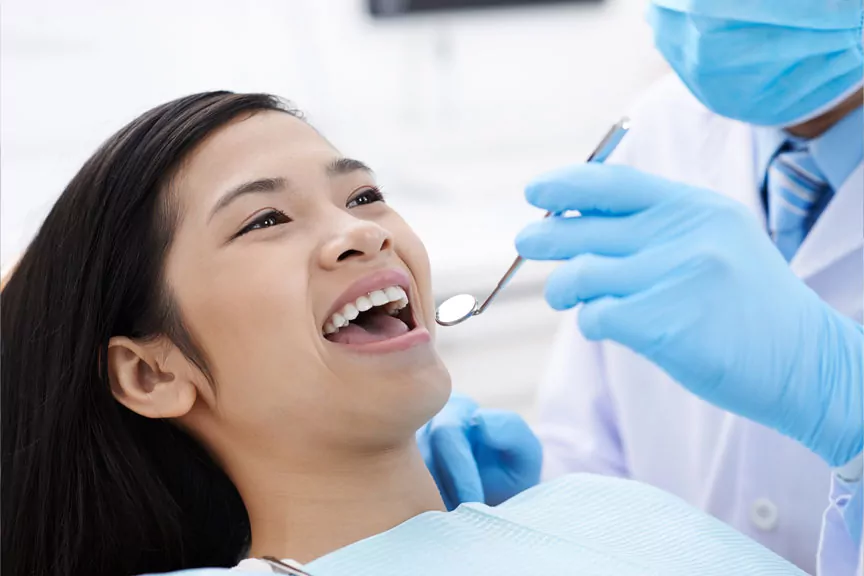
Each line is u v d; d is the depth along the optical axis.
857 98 1.21
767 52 1.12
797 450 1.25
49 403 1.14
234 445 1.12
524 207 2.63
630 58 3.11
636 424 1.45
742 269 0.99
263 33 2.63
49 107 2.33
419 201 2.65
